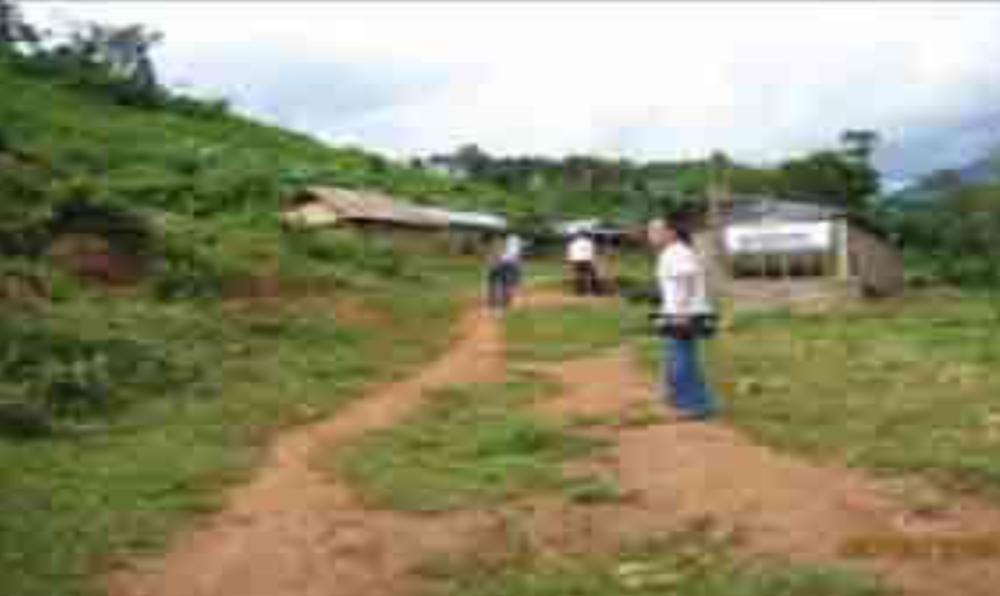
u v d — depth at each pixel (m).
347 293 17.14
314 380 10.40
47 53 77.31
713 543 4.77
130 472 6.52
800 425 7.25
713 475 5.96
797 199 55.94
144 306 12.64
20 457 6.66
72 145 47.75
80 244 14.26
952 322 17.05
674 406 7.77
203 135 69.62
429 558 4.82
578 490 5.71
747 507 5.30
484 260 35.38
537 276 30.38
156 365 9.79
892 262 30.53
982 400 7.99
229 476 6.59
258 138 75.81
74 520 5.44
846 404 8.05
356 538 5.22
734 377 10.04
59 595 4.45
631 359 11.80
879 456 6.14
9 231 13.66
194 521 5.62
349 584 4.59
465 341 14.48
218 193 38.50
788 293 22.53
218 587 4.61
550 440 7.10
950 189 46.22
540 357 12.49
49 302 11.70
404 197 54.94
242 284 15.48
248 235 20.55
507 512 5.47
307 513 5.73
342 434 8.07
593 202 70.50
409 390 10.26
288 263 17.97
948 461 5.89
